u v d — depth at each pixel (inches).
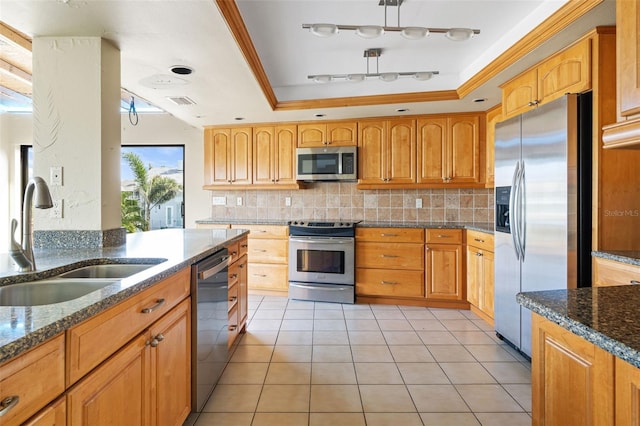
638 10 48.2
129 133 181.0
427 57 111.4
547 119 80.7
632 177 72.1
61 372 31.4
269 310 133.7
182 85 106.8
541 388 36.3
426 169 146.5
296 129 157.6
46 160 75.4
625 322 29.0
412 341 103.6
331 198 166.7
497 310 104.2
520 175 89.8
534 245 85.2
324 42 100.1
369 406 70.9
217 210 176.9
